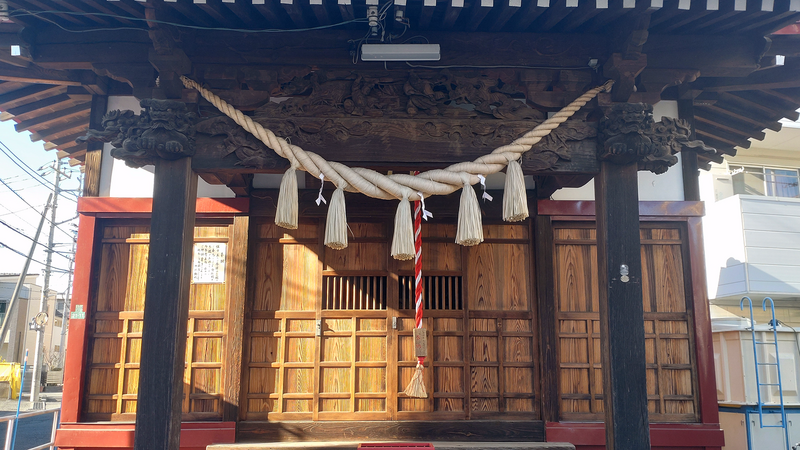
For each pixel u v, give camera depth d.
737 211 9.29
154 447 3.44
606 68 3.92
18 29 3.97
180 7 3.52
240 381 5.23
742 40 4.07
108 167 5.48
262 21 3.88
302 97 4.02
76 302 5.25
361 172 3.81
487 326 5.49
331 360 5.40
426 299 5.52
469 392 5.34
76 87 5.34
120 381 5.21
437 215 5.60
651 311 5.46
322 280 5.52
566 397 5.36
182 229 3.70
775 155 11.08
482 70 4.05
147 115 3.74
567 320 5.50
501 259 5.61
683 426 5.19
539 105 4.09
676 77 4.09
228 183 5.28
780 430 6.23
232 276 5.38
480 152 3.87
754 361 6.33
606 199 3.83
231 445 4.91
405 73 3.98
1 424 13.21
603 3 3.48
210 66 3.96
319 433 5.22
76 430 5.02
